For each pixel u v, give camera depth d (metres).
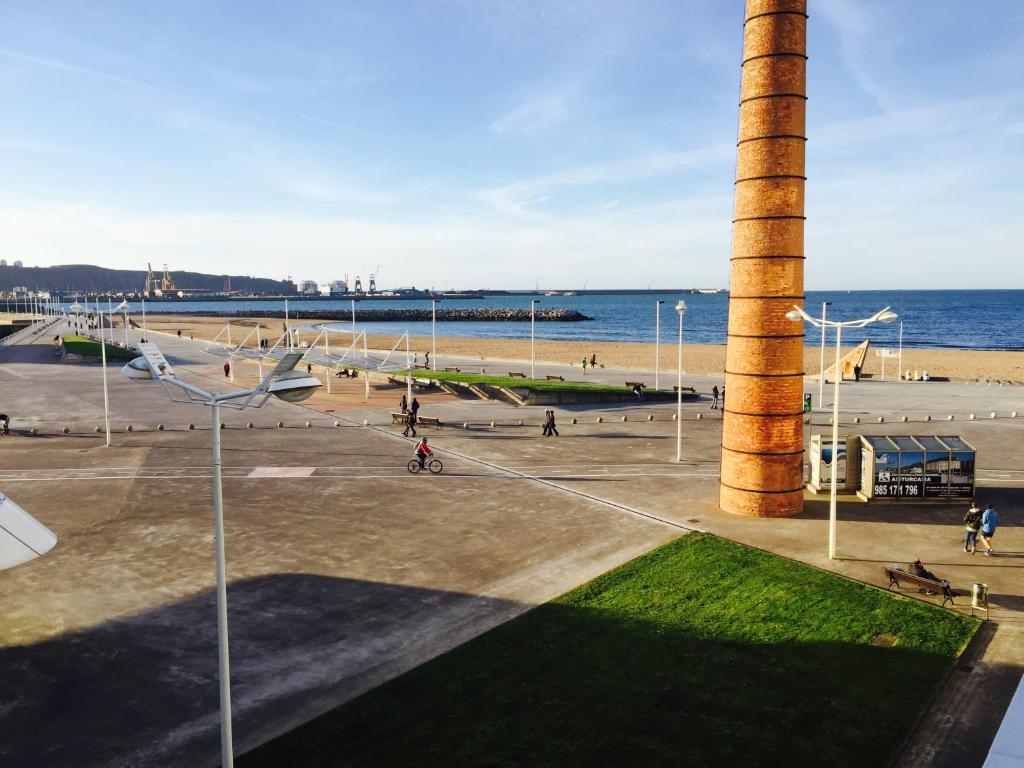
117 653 15.79
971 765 11.99
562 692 14.24
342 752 12.41
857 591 18.77
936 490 26.94
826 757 12.23
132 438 38.50
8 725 13.19
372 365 73.25
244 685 14.58
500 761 12.14
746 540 22.83
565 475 30.92
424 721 13.30
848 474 28.11
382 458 34.09
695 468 32.16
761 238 24.38
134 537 23.03
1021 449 35.94
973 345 130.00
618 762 12.12
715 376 68.62
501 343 131.25
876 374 78.00
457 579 19.83
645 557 21.23
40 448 36.00
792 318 22.22
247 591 19.02
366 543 22.58
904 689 14.31
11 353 89.44
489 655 15.70
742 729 13.02
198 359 84.19
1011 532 23.75
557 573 20.20
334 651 15.94
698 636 16.50
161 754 12.39
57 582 19.50
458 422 43.38
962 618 17.30
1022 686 10.20
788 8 23.34
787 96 23.62
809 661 15.39
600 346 122.31
